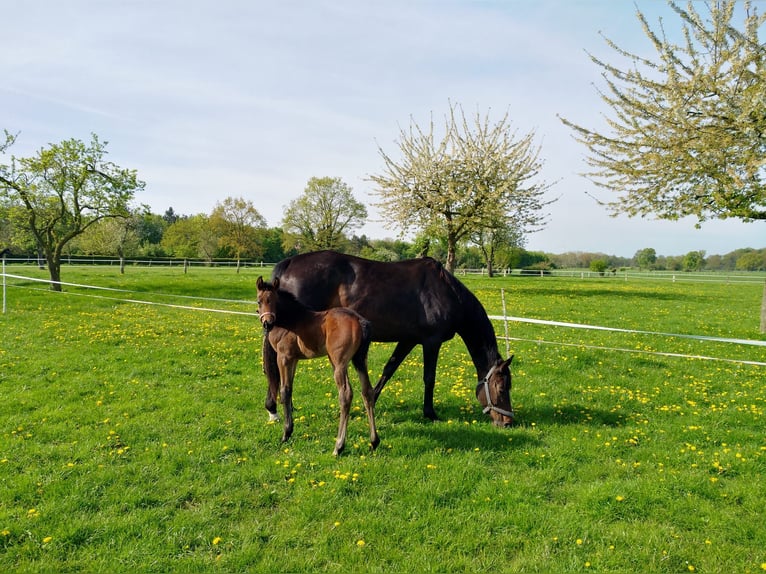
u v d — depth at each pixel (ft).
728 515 13.41
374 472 15.72
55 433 18.44
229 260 164.55
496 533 12.72
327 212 193.47
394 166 88.63
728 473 16.05
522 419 21.20
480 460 16.83
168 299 63.67
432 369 20.86
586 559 11.71
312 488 14.64
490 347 21.25
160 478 15.29
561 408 22.57
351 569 11.24
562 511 13.66
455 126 86.74
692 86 42.78
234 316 50.08
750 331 45.78
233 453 17.17
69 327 40.14
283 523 13.02
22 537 12.12
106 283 79.36
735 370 30.63
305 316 17.42
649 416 21.80
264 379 26.61
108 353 31.76
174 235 203.82
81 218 69.26
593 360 32.58
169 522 12.89
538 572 11.22
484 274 172.45
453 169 85.46
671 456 17.17
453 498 14.33
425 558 11.66
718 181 45.06
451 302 20.68
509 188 84.89
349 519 13.10
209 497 14.25
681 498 14.29
